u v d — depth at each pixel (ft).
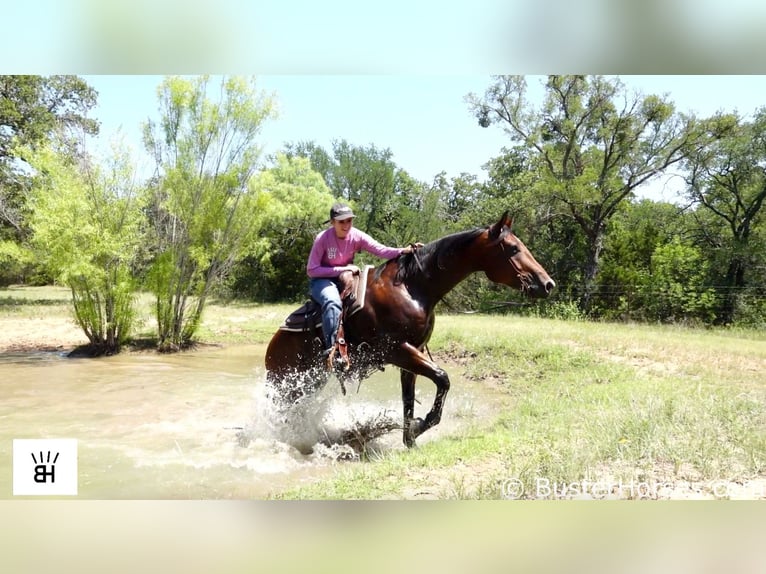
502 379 32.83
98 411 25.59
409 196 141.79
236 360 42.04
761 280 79.51
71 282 43.93
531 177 102.53
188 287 47.67
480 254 18.03
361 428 20.81
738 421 19.61
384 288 18.49
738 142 87.20
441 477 15.53
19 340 51.26
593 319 77.87
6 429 22.57
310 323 19.39
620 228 94.53
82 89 96.58
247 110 47.06
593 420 19.95
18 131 93.15
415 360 18.31
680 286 72.43
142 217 46.11
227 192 48.29
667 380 28.14
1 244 45.27
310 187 117.08
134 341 49.78
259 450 19.75
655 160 89.66
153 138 46.78
